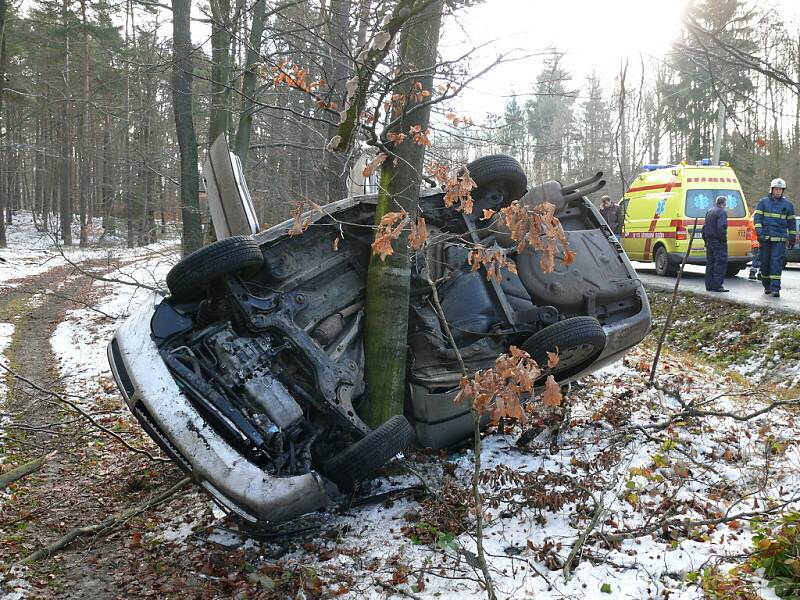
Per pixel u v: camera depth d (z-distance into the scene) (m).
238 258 5.18
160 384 4.93
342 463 4.86
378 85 5.57
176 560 5.04
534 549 4.43
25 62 32.81
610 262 6.30
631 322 6.20
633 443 6.00
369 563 4.56
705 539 4.36
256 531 5.07
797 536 3.84
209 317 5.43
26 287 21.86
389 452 4.94
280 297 5.44
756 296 11.88
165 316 5.36
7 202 49.75
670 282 14.80
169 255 16.44
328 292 5.82
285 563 4.74
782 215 11.77
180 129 13.72
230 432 4.95
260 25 10.15
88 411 9.44
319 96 6.21
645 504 4.87
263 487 4.58
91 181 36.88
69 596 4.65
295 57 10.03
